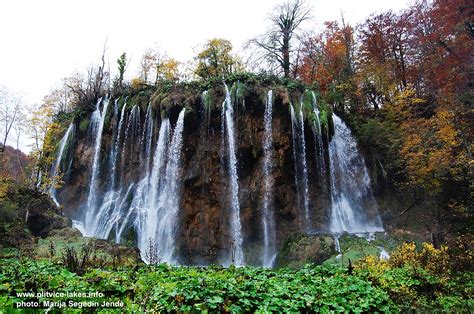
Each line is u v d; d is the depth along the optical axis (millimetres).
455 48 23000
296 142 23000
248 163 22953
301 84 25062
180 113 24031
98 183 27188
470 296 9664
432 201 20969
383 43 31422
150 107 25781
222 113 23594
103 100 30484
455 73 21969
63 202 27859
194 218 22234
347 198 23734
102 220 25234
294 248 18062
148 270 9820
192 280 7086
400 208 22391
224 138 23250
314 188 22875
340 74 30922
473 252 13273
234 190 22438
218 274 8789
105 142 28047
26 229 18688
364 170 24328
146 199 24109
